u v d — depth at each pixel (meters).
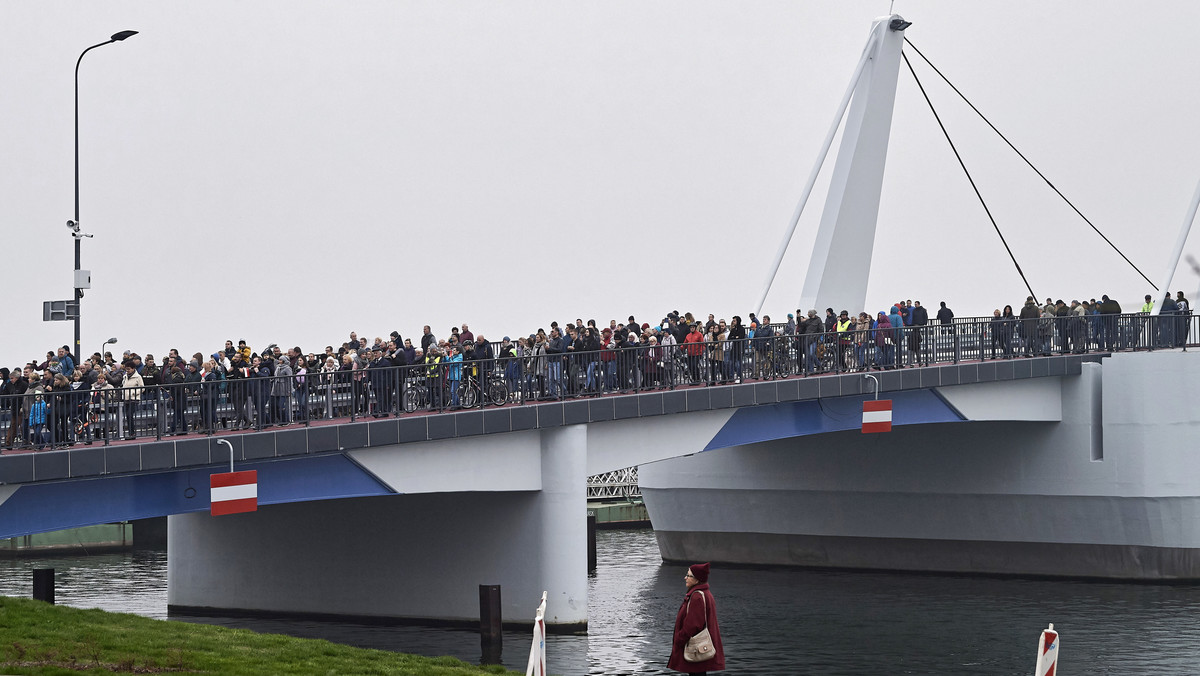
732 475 58.59
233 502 29.83
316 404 33.25
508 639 38.06
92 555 61.72
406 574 41.22
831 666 36.75
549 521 38.31
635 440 40.12
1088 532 52.28
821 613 45.41
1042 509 53.00
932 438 54.91
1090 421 52.25
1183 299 59.12
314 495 32.88
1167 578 51.28
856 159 56.38
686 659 20.28
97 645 22.94
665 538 60.31
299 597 43.12
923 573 55.28
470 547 39.84
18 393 32.31
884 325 47.84
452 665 26.09
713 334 43.50
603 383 39.25
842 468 56.62
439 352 37.78
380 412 34.34
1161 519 50.97
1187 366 50.81
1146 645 39.41
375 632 39.53
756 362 43.03
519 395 37.44
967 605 46.81
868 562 56.44
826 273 56.06
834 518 56.91
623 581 53.16
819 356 44.81
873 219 56.78
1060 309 54.38
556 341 40.81
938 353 48.84
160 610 45.22
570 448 38.22
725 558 59.09
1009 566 53.97
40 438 28.08
